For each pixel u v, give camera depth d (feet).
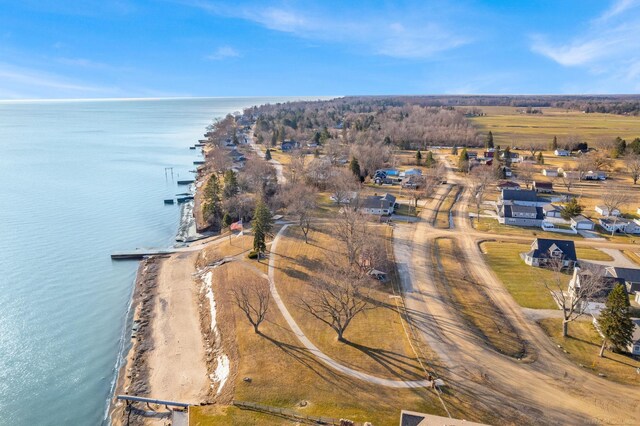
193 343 194.49
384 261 256.73
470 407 141.18
